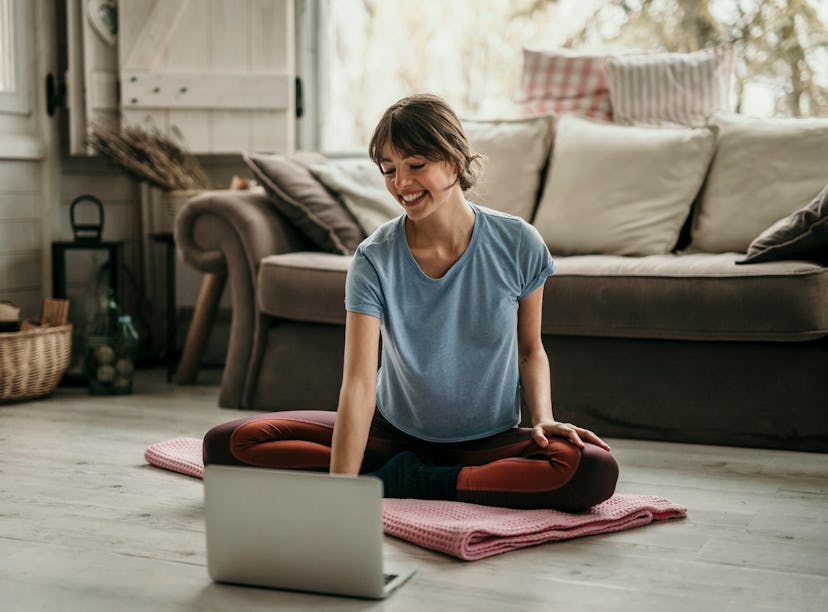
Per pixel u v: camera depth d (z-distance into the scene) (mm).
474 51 4469
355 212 3549
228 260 3410
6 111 4102
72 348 4227
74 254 4297
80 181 4445
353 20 4543
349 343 1928
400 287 1974
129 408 3395
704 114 3650
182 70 4133
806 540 1909
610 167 3463
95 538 1937
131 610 1565
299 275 3232
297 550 1611
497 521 1876
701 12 4129
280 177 3494
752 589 1638
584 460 1922
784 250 2777
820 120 3381
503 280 1991
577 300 2910
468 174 1922
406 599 1593
